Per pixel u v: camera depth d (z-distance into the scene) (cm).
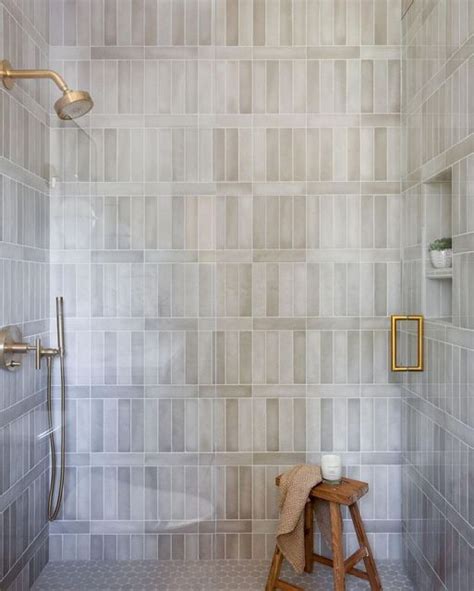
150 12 156
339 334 197
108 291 159
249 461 195
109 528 161
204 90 161
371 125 196
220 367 195
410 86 185
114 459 162
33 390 155
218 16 194
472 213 140
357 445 197
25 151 149
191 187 162
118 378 161
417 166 179
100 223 157
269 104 195
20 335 151
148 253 161
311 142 195
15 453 151
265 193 195
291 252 195
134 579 161
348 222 196
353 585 183
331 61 195
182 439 165
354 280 196
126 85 155
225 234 194
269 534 193
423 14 172
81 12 153
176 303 164
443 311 161
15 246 149
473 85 138
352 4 195
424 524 175
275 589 175
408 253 187
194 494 166
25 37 148
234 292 195
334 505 174
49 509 159
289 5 195
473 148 139
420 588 177
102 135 155
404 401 194
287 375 196
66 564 159
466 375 144
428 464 172
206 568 165
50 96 151
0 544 149
